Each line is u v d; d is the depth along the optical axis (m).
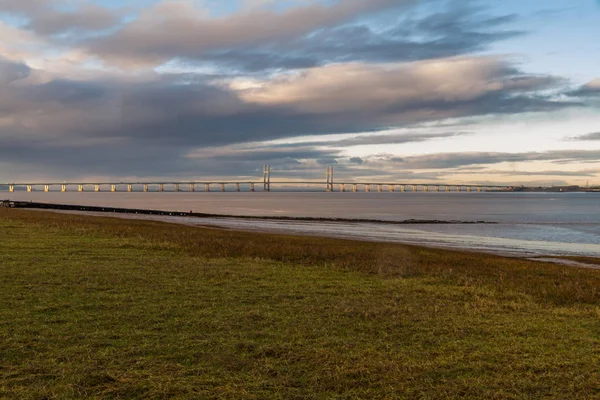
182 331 7.52
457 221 60.84
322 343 7.09
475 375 6.02
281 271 14.03
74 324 7.69
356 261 16.83
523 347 7.16
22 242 18.39
